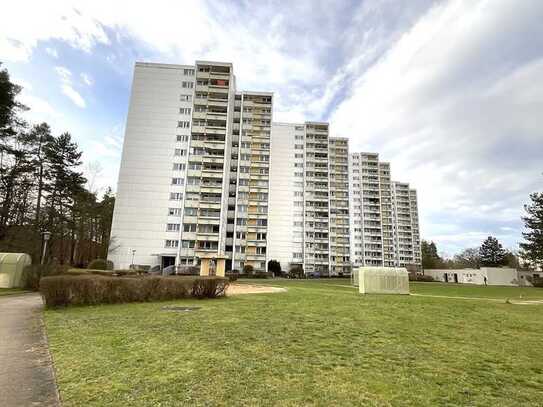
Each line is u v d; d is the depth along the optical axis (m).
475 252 127.62
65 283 14.56
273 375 6.00
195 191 73.38
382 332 9.95
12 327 10.69
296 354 7.36
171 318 11.58
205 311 13.29
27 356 7.42
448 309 15.89
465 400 5.19
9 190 42.12
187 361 6.72
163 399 4.92
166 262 69.94
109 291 15.70
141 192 71.19
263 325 10.46
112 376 5.89
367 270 27.20
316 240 93.44
